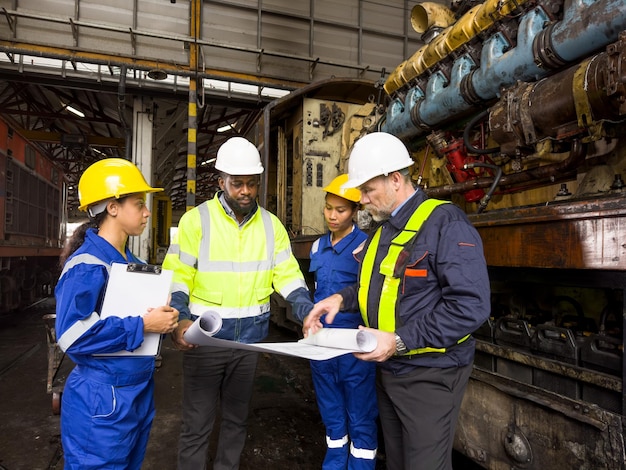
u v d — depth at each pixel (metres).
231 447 2.15
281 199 6.20
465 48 2.69
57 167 11.33
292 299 2.07
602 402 1.54
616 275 1.41
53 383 3.33
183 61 7.50
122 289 1.45
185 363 2.06
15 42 6.82
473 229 1.38
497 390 1.85
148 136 8.01
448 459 1.43
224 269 2.01
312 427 3.14
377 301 1.46
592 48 1.92
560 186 2.48
